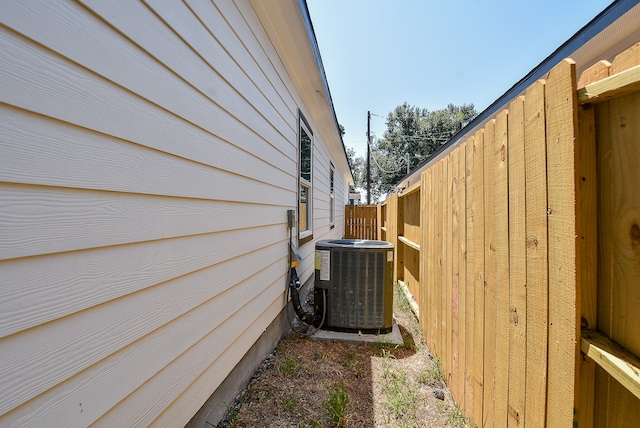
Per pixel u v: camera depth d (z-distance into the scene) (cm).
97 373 99
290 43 315
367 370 255
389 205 586
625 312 86
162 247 130
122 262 109
